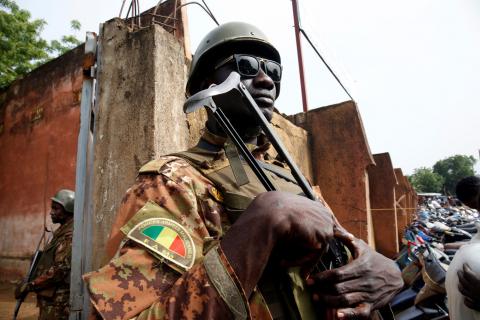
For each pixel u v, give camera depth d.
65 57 8.02
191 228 0.89
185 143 2.25
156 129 1.92
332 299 0.89
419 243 4.06
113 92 2.12
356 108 5.21
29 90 8.80
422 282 3.63
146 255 0.81
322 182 5.30
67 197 3.97
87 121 2.21
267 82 1.22
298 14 8.30
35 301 6.44
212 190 1.00
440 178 81.88
